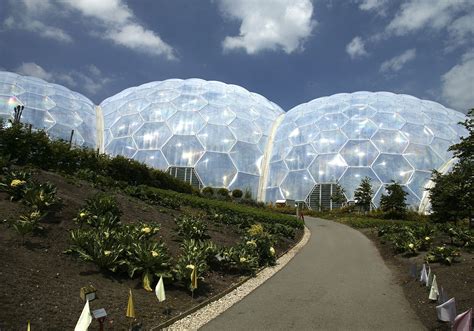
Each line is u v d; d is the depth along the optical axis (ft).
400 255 46.16
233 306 26.40
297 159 132.57
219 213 60.80
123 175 71.77
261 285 32.86
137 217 41.86
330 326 22.71
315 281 34.65
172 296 25.86
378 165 120.47
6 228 27.12
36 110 130.31
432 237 47.32
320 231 76.07
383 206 100.58
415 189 115.44
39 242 26.96
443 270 33.53
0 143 47.34
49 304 19.66
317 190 123.44
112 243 27.91
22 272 21.97
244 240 42.88
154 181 80.18
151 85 169.99
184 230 40.52
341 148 127.24
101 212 35.55
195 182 128.98
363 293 30.53
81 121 140.87
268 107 174.19
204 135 138.00
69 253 26.68
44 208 32.01
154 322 21.47
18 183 32.35
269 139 152.25
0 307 17.89
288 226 65.77
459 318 17.88
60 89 151.74
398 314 25.04
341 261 44.96
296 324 22.97
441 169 120.26
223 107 151.53
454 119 144.15
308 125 141.38
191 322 22.62
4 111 124.16
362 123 132.16
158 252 27.45
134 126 142.41
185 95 153.28
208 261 34.45
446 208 70.59
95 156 65.72
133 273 25.91
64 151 57.11
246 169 136.26
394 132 127.75
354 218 97.09
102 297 22.33
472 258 37.52
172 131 138.82
